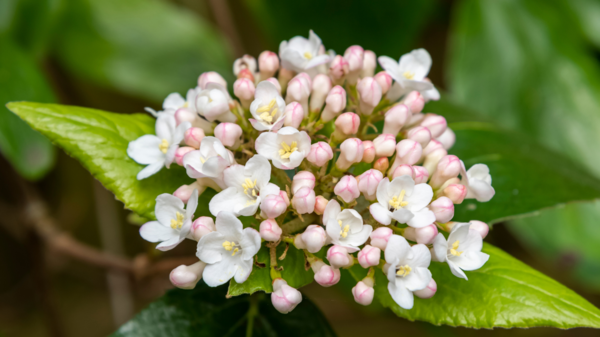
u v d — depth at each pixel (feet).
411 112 0.72
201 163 0.66
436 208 0.66
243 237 0.63
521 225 1.05
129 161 0.70
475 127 0.86
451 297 0.69
